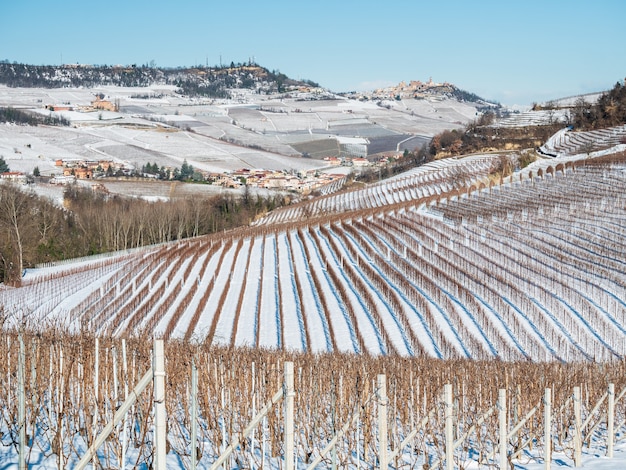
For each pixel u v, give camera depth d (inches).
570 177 4018.2
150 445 740.7
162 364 485.1
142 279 2795.3
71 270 3184.1
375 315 1999.3
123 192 6830.7
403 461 864.3
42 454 670.5
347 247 3149.6
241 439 735.1
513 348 1676.9
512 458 922.7
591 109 7175.2
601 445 1042.1
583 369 1305.4
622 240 2699.3
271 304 2309.3
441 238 3006.9
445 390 743.1
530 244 2760.8
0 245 3206.2
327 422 940.0
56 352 814.5
